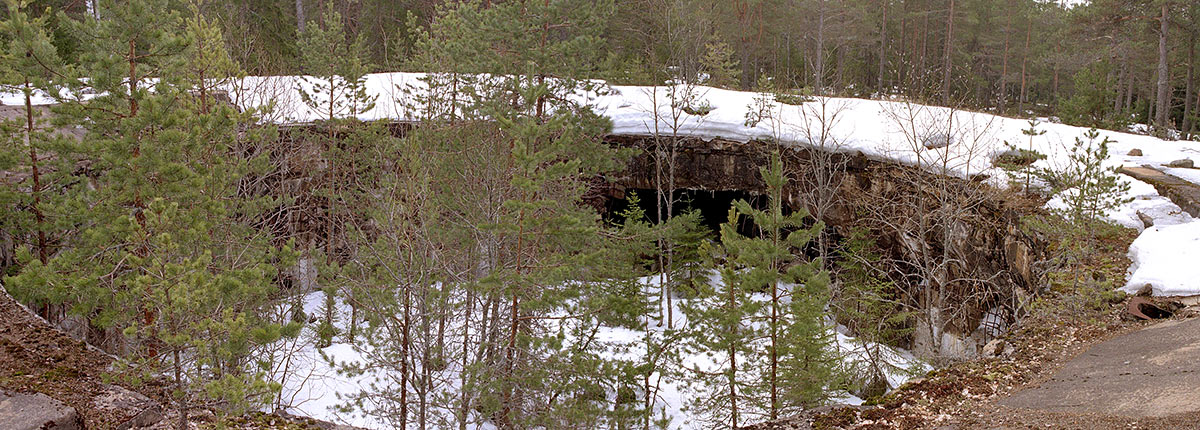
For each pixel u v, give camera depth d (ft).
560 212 50.44
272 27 105.29
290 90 76.74
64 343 40.52
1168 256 45.80
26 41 39.37
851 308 68.90
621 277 59.82
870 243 75.31
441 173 53.47
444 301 40.93
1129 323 40.60
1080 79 129.59
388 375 52.39
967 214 62.95
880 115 84.53
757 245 40.32
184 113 38.11
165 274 29.27
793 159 82.02
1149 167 65.36
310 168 75.77
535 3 56.59
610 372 44.96
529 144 43.68
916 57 170.91
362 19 136.15
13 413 27.89
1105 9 102.06
